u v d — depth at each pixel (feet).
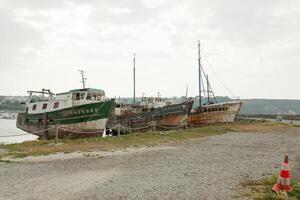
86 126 120.37
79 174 43.52
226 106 173.17
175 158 59.41
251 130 144.05
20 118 143.33
